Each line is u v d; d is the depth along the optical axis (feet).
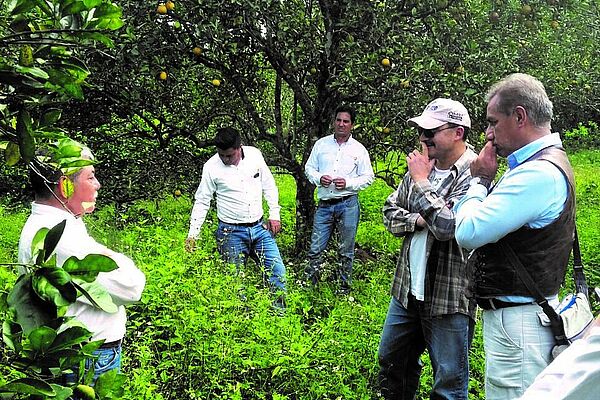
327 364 14.06
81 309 9.22
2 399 4.42
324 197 22.35
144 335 13.67
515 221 9.20
